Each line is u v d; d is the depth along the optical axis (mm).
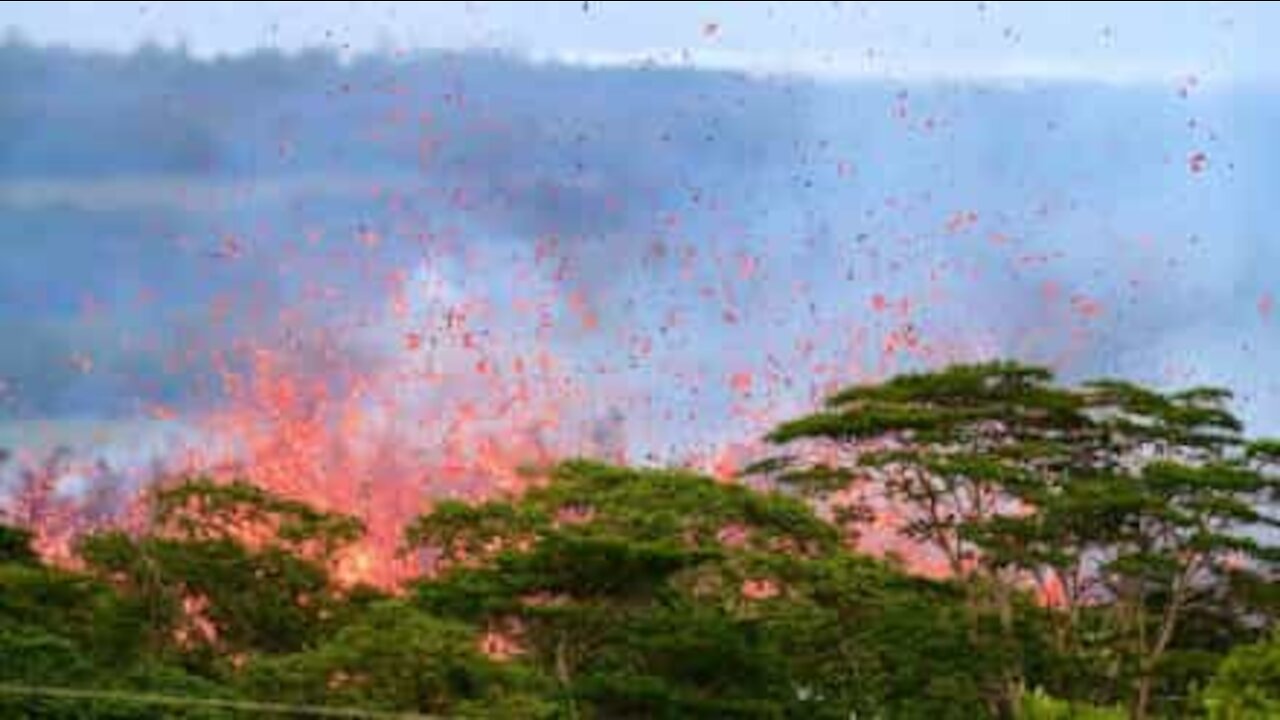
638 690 151375
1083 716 175625
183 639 158000
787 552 182250
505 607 156625
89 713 123875
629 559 158375
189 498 162625
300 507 165000
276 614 160125
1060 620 194875
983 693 180625
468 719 137875
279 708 133250
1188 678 189000
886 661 177375
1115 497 189250
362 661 137250
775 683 164875
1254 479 192875
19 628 132750
